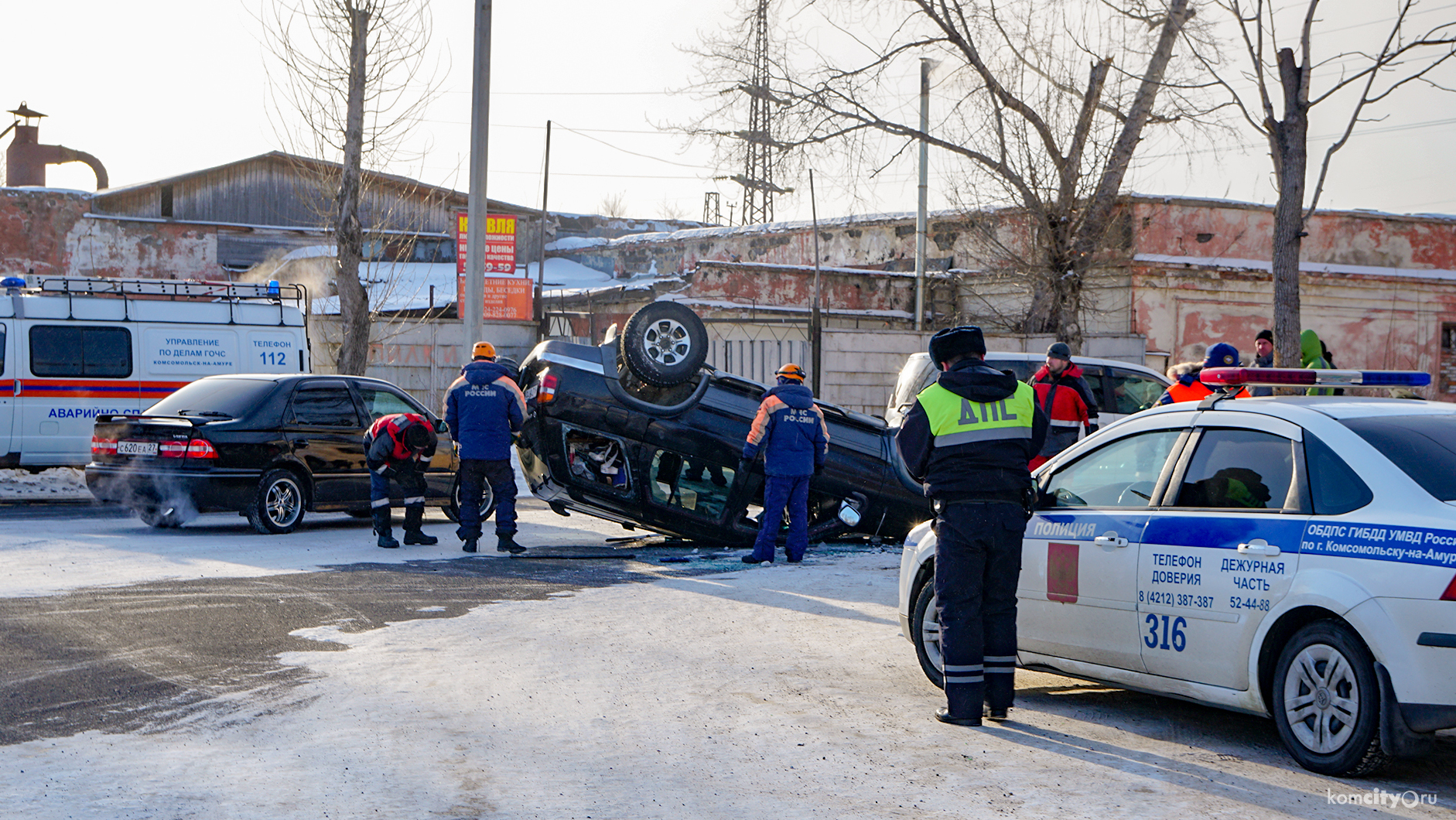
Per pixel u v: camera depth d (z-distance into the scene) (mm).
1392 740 4348
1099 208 22375
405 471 11227
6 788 4133
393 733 4988
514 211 42562
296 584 8711
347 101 18594
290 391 12281
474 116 15797
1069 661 5746
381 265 35625
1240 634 4891
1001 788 4406
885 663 6594
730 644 7008
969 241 28188
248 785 4254
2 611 7348
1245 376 5484
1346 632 4527
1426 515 4387
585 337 27703
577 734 5059
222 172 38875
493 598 8375
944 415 5395
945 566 5398
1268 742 5172
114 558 9836
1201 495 5262
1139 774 4617
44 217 36031
